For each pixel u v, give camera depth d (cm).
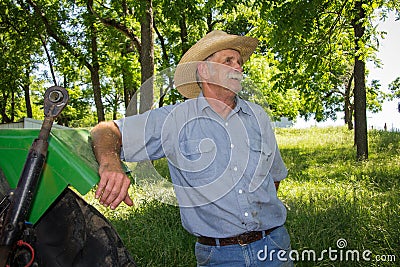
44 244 231
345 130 2825
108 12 1703
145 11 1203
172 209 627
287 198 739
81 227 239
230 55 288
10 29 2155
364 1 1250
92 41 2056
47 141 212
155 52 2262
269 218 291
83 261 236
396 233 511
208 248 291
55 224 235
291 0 1031
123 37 1738
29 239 217
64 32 2125
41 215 223
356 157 1473
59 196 238
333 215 577
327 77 1378
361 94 1494
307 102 1451
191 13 1386
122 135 262
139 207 660
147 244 508
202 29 1852
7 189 226
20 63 2434
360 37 1336
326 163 1395
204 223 289
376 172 1058
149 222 596
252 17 1741
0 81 2561
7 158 229
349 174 1042
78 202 244
